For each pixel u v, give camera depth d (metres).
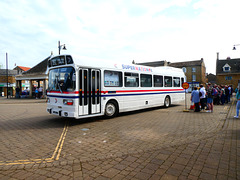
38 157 4.13
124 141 5.25
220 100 16.77
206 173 3.34
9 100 22.19
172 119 8.63
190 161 3.86
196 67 53.09
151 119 8.70
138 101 10.52
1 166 3.66
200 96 11.29
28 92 28.14
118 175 3.28
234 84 45.66
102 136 5.79
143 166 3.64
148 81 11.36
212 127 6.86
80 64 7.53
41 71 24.97
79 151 4.48
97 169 3.53
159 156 4.14
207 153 4.29
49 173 3.38
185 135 5.82
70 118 9.09
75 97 7.22
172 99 13.72
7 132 6.38
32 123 7.90
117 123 7.80
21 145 4.98
